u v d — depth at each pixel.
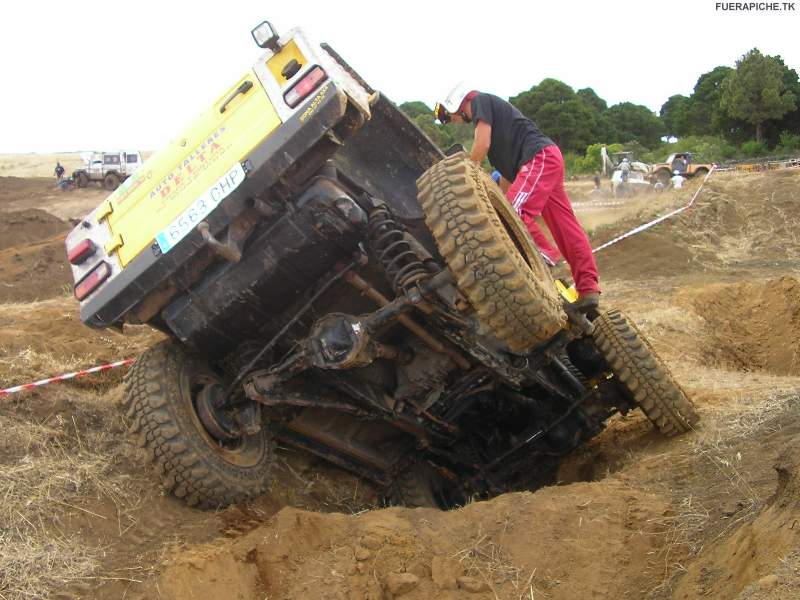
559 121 65.12
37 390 5.90
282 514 4.55
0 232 23.20
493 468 7.19
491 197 4.72
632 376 6.16
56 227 24.55
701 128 66.94
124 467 5.17
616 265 18.30
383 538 4.34
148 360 5.22
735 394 6.82
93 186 42.34
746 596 2.73
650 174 35.38
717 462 4.85
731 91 53.66
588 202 31.62
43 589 3.81
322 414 6.01
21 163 71.06
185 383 5.23
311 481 6.41
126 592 3.94
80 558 4.12
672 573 3.83
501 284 4.26
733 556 3.47
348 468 6.48
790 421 5.12
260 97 4.72
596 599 3.86
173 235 4.76
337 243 4.97
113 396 6.52
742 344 12.02
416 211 5.58
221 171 4.70
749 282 14.52
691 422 6.10
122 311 4.94
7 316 10.18
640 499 4.58
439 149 5.59
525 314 4.29
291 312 5.30
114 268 4.95
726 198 23.52
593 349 6.66
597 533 4.29
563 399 6.67
